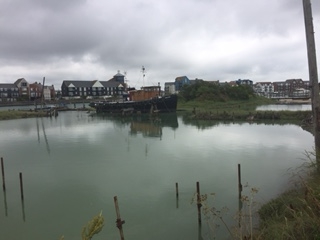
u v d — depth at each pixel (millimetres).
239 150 18688
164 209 9758
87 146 21750
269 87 168125
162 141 22953
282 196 8844
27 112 56188
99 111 59750
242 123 33875
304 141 21453
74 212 9836
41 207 10305
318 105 9133
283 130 27375
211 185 11922
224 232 7930
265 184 11695
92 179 13344
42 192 11828
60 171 14883
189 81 120125
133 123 37875
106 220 9117
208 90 71000
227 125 32500
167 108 50906
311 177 8148
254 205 9359
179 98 71438
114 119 44688
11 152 20250
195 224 8617
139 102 52406
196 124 34250
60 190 12008
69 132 30219
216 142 21812
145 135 26594
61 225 8945
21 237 8281
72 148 21156
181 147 20219
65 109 72938
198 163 15594
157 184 12328
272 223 6855
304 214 5797
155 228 8484
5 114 50500
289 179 11859
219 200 10242
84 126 35750
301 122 31922
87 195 11336
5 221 9281
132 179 13141
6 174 14602
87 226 3098
